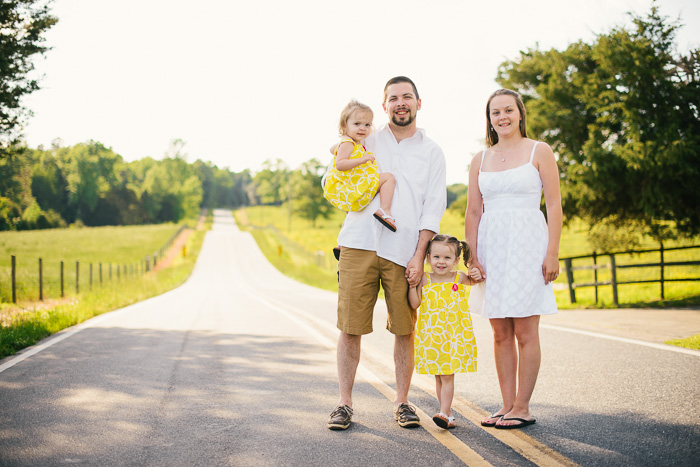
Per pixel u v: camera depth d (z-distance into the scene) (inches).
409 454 125.8
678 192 527.5
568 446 128.3
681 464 114.8
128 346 277.4
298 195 4717.0
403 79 159.2
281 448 130.2
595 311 426.9
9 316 390.9
